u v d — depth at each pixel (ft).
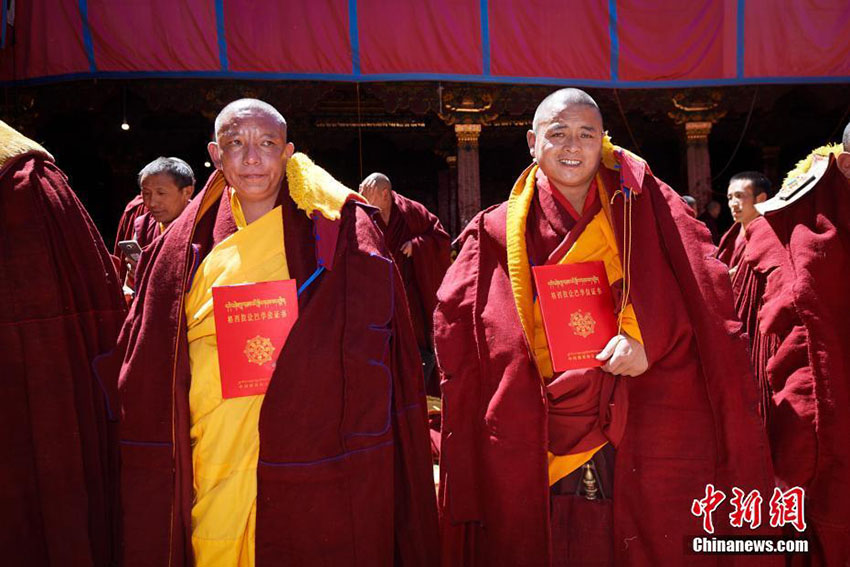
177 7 27.12
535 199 7.09
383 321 6.35
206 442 6.38
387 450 6.35
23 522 6.79
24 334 6.73
